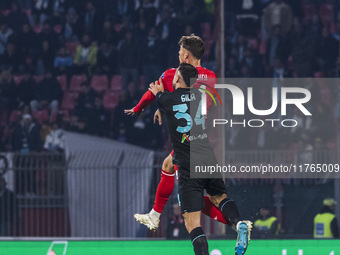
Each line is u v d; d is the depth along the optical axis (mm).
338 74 53188
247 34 55688
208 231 37750
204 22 56125
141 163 42250
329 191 38719
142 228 41094
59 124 51938
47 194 43062
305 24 55375
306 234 38344
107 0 57625
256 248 22641
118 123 51562
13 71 56219
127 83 54469
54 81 54781
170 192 19891
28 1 59156
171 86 18578
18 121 51812
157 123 50938
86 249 22688
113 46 56062
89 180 41906
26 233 42000
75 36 57156
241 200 32594
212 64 54781
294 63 53688
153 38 55469
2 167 43562
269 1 56219
